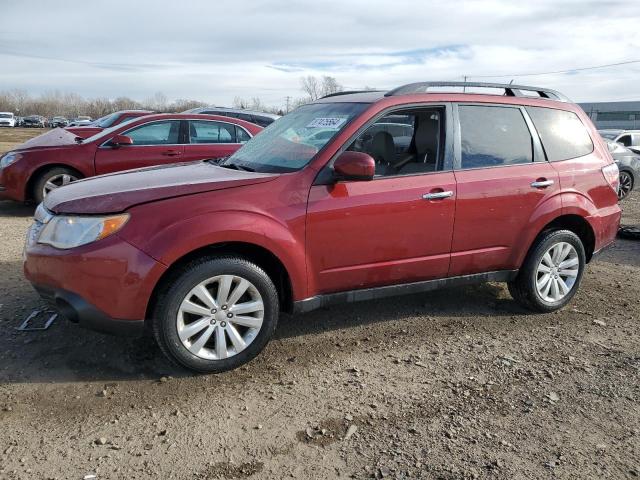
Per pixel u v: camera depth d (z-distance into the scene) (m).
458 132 4.24
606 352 4.05
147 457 2.74
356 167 3.57
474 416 3.16
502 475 2.67
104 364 3.60
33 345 3.80
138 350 3.80
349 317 4.55
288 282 3.69
